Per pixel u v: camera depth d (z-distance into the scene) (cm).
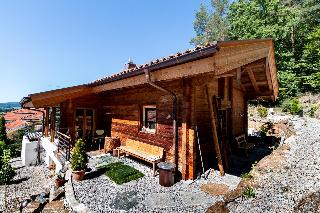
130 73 770
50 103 1059
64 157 1029
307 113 1917
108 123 1288
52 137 1357
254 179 590
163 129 860
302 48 2580
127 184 720
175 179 750
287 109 2094
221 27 3506
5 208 850
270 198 497
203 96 839
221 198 599
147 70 678
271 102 2377
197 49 501
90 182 742
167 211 540
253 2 2577
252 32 2534
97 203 590
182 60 552
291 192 508
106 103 1309
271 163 680
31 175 1373
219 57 525
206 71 526
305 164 659
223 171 778
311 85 2238
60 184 744
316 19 2705
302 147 837
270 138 1340
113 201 600
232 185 689
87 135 1305
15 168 1497
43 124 1756
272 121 1639
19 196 1003
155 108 957
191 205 565
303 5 2794
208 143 865
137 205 575
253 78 995
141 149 966
